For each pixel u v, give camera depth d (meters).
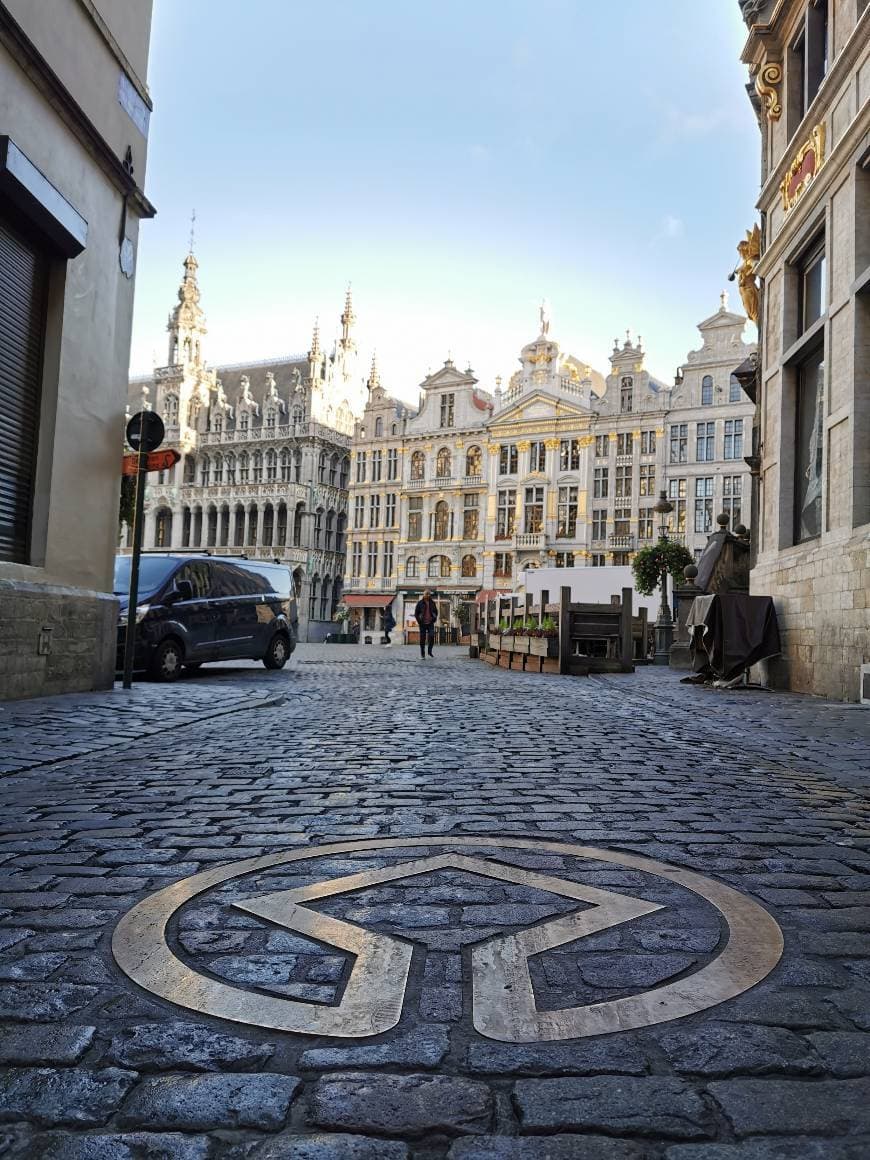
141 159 11.35
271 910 2.76
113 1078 1.76
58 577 9.61
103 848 3.55
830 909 2.80
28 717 7.64
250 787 4.88
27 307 9.10
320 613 76.62
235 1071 1.79
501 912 2.73
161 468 10.42
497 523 62.59
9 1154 1.52
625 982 2.21
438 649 39.28
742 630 13.08
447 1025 1.98
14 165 8.02
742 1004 2.10
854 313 10.76
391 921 2.65
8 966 2.32
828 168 11.52
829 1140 1.57
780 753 6.32
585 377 67.25
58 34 9.20
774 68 14.26
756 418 16.98
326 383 79.44
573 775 5.30
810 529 12.90
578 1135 1.57
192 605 13.89
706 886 3.02
